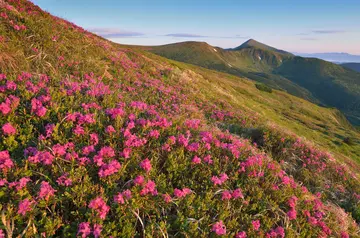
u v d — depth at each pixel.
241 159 6.27
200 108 17.33
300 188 6.30
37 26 13.05
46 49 12.07
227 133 9.08
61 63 11.55
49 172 4.14
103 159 4.49
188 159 5.57
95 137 4.96
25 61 9.73
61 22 18.39
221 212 4.39
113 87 12.23
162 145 5.59
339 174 10.55
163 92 15.78
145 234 3.67
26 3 16.91
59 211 3.66
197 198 4.57
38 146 4.37
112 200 3.98
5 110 4.82
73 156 4.33
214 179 4.96
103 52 17.28
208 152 6.08
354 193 9.34
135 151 5.09
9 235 3.01
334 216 5.95
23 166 4.02
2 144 4.38
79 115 5.57
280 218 4.93
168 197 4.15
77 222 3.49
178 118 7.89
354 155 47.00
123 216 3.70
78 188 3.79
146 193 4.13
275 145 11.18
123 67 17.23
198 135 6.82
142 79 17.33
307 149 11.21
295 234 4.62
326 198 8.15
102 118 5.91
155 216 3.97
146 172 4.56
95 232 3.26
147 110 7.66
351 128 139.12
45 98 5.71
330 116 121.50
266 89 124.69
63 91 6.48
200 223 4.07
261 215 4.66
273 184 5.64
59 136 4.78
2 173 3.74
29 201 3.42
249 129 13.00
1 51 9.06
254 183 5.48
